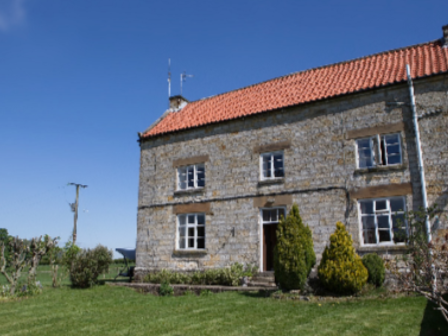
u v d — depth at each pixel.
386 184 15.27
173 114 24.02
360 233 15.41
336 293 12.97
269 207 17.62
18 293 16.59
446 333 8.43
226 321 10.38
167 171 21.03
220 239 18.53
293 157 17.50
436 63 16.31
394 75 16.75
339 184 16.20
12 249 17.84
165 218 20.44
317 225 16.31
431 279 8.18
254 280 16.95
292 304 12.14
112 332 9.93
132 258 24.44
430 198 14.38
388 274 14.26
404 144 15.23
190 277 18.33
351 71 19.38
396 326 9.09
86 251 19.27
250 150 18.70
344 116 16.70
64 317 12.14
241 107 20.52
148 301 14.52
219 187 19.16
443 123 14.70
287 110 18.06
